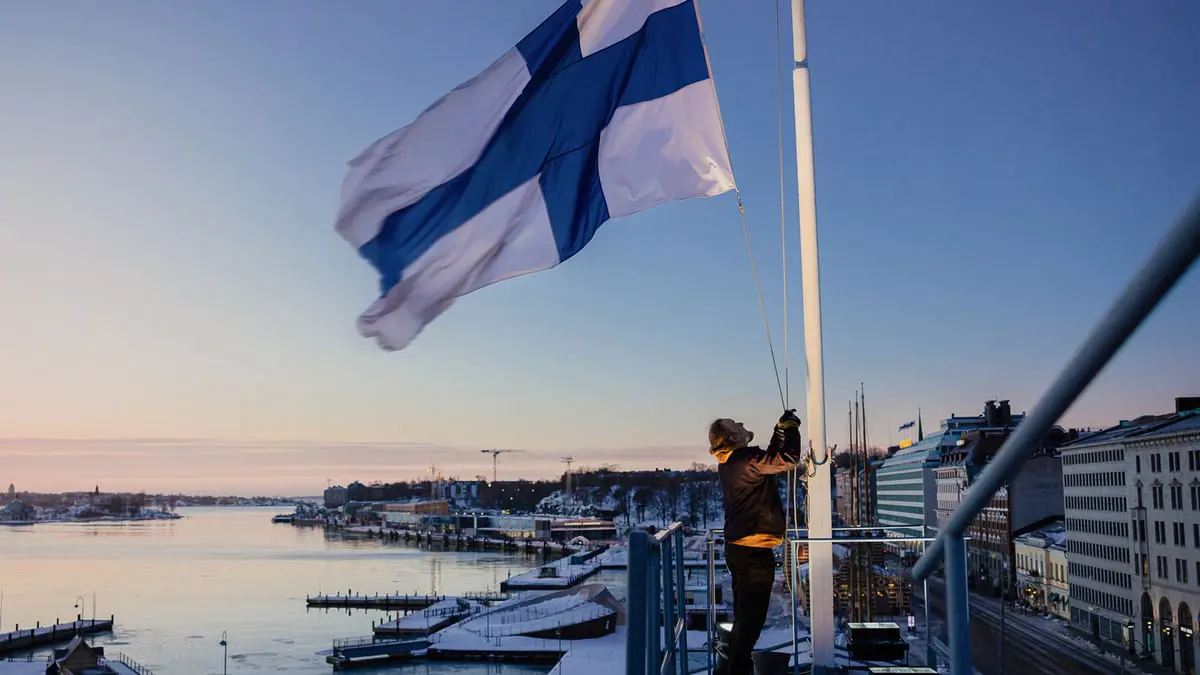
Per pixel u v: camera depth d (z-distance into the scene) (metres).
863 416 103.12
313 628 175.25
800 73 12.10
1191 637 91.00
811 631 11.00
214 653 146.75
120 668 132.50
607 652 135.62
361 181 13.00
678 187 13.12
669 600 7.43
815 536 11.00
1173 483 96.12
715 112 13.12
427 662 138.25
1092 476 116.38
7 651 156.88
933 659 11.17
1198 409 101.88
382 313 13.12
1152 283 3.10
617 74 13.30
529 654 139.12
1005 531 146.62
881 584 77.88
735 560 8.91
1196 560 90.81
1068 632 115.44
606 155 13.32
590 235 13.23
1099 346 3.45
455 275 13.12
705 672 10.80
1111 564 109.75
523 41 13.09
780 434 8.77
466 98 13.06
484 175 13.10
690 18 13.20
